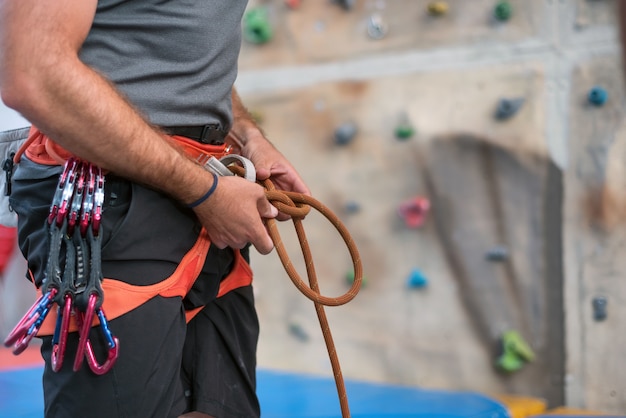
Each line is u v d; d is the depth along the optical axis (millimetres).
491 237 2844
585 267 2664
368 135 3119
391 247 3047
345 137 3129
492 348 2830
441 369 2914
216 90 1297
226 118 1354
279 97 3336
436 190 2961
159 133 1158
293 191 1521
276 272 3295
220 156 1370
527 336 2768
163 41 1216
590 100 2646
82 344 1071
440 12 2963
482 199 2867
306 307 3219
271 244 1289
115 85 1142
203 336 1411
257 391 2438
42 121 1025
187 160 1166
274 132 3340
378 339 3049
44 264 1151
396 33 3078
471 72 2908
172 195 1181
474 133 2887
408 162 3023
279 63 3348
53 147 1175
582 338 2662
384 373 3020
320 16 3252
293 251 3262
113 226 1153
